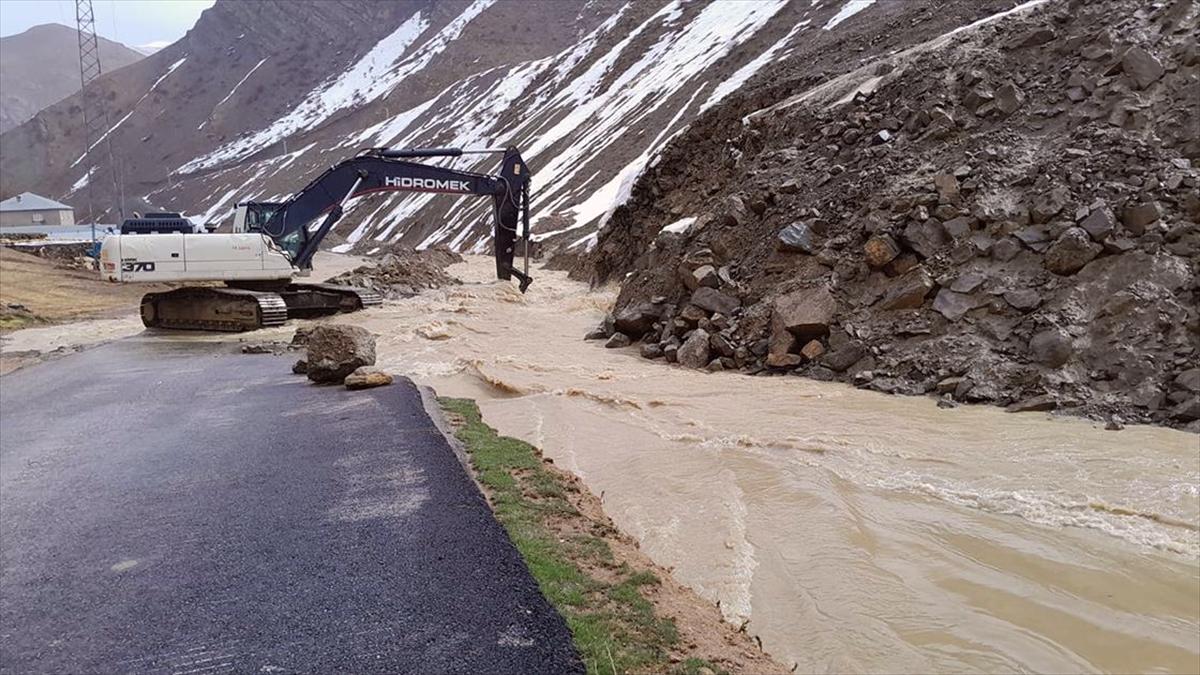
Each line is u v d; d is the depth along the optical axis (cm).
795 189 1608
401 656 455
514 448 894
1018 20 1597
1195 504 714
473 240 6538
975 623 536
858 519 718
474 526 638
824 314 1344
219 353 1891
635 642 457
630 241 2741
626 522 727
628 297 1869
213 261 2355
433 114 12044
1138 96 1285
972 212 1284
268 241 2434
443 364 1642
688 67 6831
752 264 1562
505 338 1981
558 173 6662
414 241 7662
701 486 824
